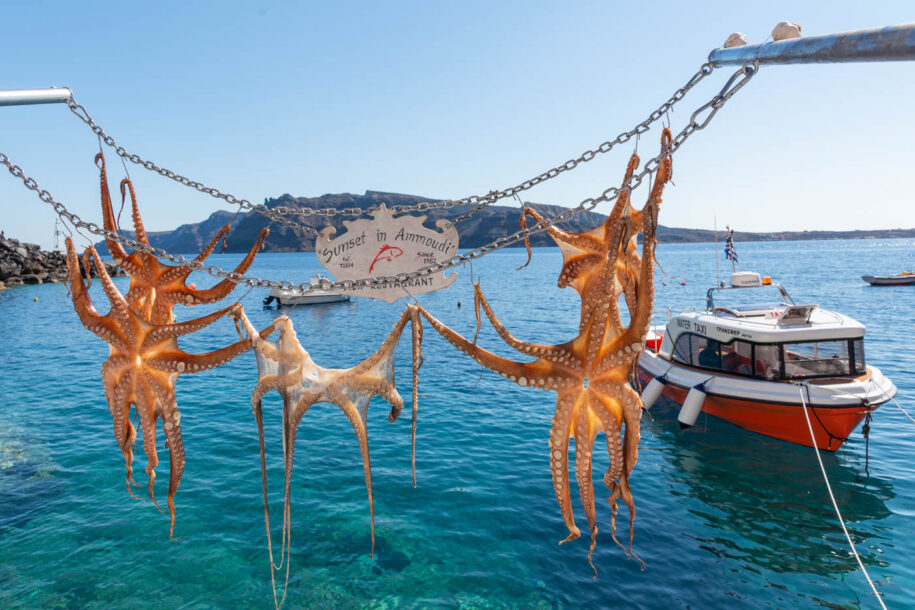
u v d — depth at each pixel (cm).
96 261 453
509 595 781
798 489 1098
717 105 369
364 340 3075
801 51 302
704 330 1487
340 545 898
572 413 441
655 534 941
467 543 905
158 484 1128
